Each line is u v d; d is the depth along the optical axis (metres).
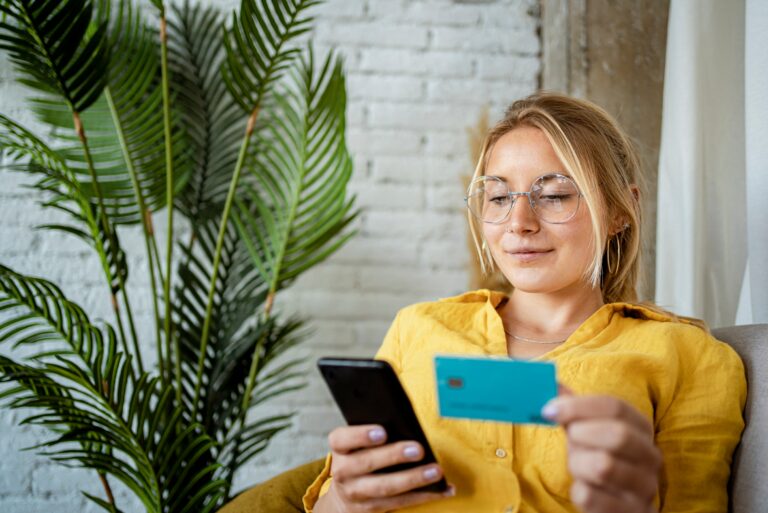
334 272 1.56
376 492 0.65
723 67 1.16
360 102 1.58
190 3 1.54
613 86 1.48
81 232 1.21
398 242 1.57
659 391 0.78
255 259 1.33
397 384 0.61
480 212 0.95
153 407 1.48
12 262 1.49
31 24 1.10
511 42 1.61
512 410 0.56
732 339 0.88
